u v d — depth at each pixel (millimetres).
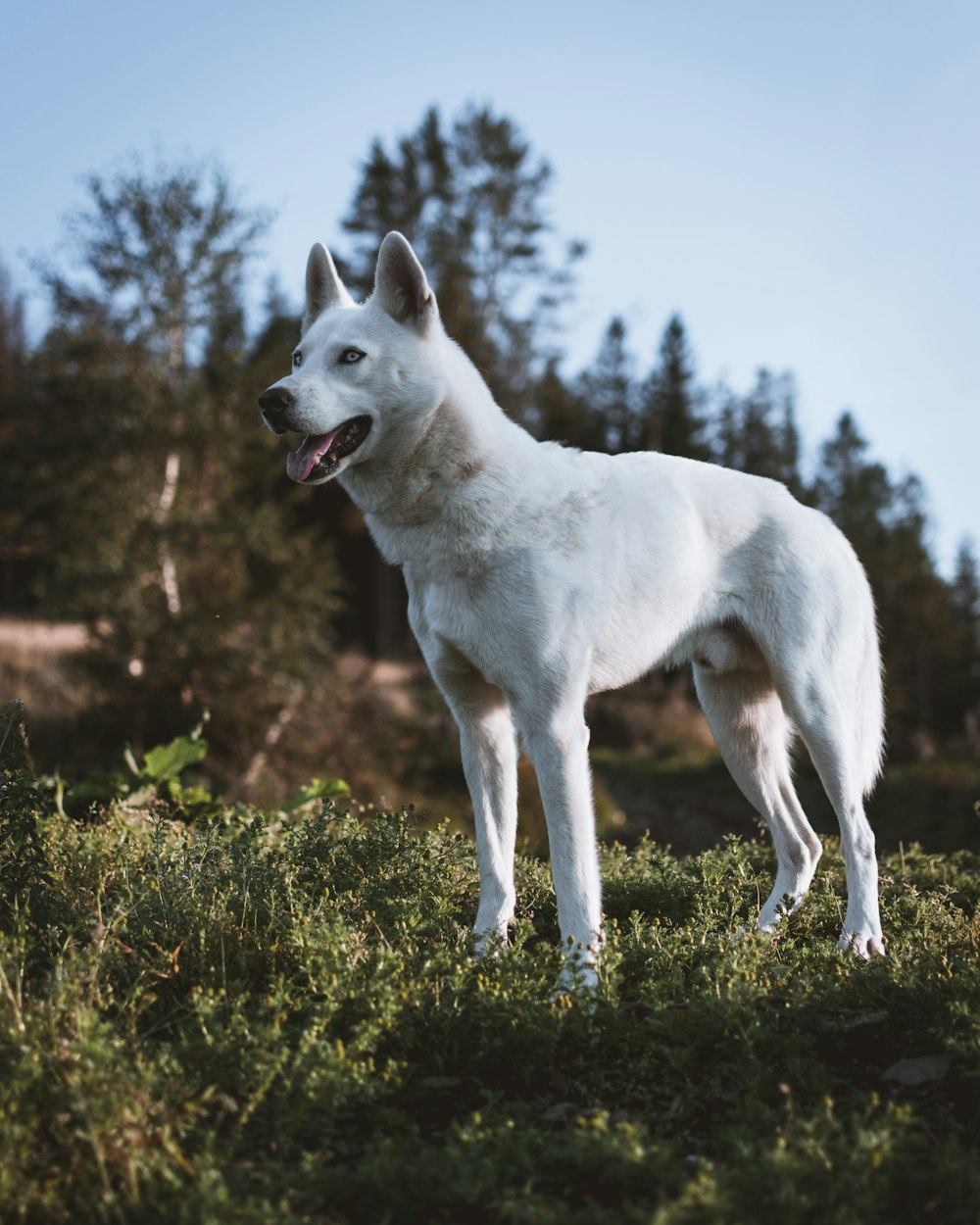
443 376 3582
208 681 12445
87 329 13727
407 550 3635
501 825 3791
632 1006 2996
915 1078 2662
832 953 3342
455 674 3707
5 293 49500
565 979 3076
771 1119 2311
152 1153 2113
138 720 12148
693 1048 2611
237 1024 2527
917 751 22203
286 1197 2039
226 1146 2186
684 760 21672
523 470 3578
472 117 31094
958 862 5352
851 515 41406
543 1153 2213
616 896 4258
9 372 24750
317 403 3512
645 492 3855
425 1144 2369
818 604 4070
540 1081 2699
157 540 13164
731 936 3443
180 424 13828
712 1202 1877
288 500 15172
